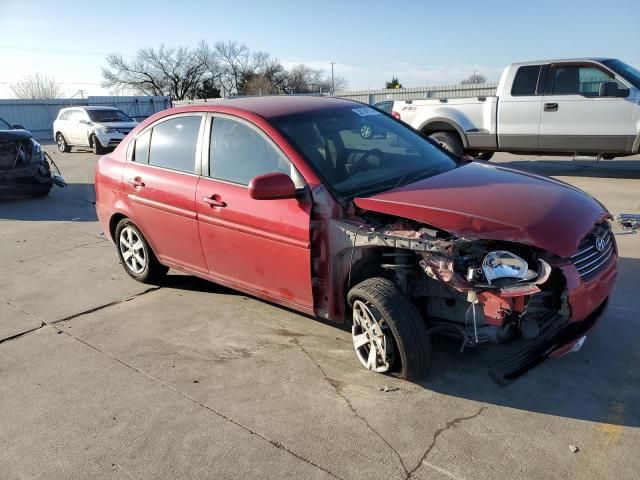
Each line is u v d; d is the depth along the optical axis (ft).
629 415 9.90
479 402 10.53
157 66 223.51
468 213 10.46
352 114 14.69
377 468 8.95
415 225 10.94
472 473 8.70
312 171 11.94
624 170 34.22
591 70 29.53
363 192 11.87
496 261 9.94
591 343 12.39
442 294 10.89
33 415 11.04
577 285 10.21
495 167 14.14
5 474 9.39
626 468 8.62
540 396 10.61
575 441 9.30
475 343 10.61
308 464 9.16
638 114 28.25
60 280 18.94
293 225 11.86
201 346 13.52
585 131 29.89
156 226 15.85
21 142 32.91
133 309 16.05
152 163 15.97
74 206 31.89
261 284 13.26
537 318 10.63
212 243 14.08
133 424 10.55
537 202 11.06
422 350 10.69
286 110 13.84
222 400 11.17
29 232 25.98
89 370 12.69
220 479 8.97
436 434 9.69
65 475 9.29
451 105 33.81
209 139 14.24
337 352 12.78
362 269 11.84
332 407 10.67
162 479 9.06
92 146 62.03
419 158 14.12
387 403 10.68
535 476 8.55
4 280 19.27
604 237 11.55
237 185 13.33
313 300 12.10
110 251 22.11
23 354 13.65
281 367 12.28
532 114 31.19
